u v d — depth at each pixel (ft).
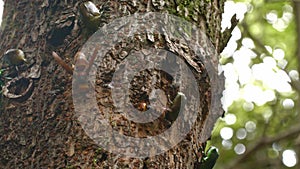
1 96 3.47
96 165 3.19
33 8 3.57
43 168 3.29
